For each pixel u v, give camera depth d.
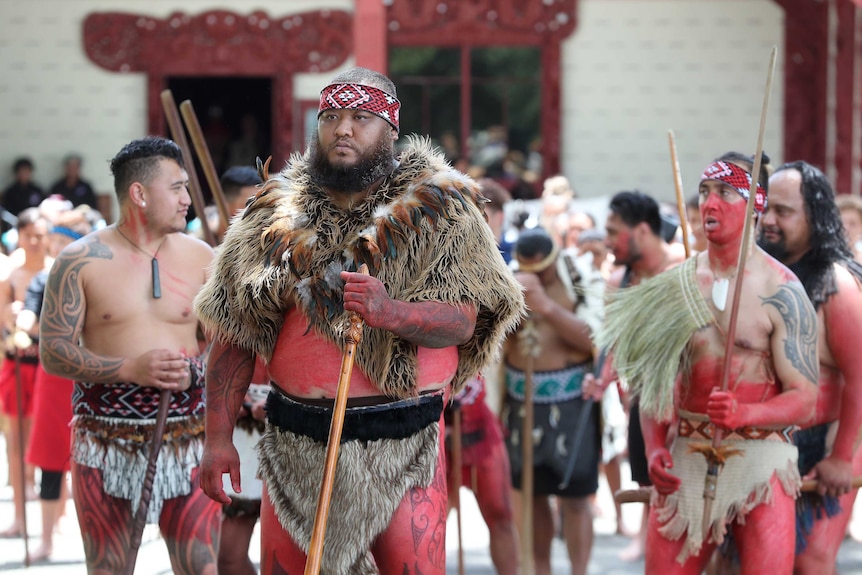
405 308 7.01
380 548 7.42
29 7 33.84
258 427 10.09
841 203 16.02
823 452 9.57
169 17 34.03
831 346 9.32
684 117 34.34
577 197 34.44
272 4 34.06
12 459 15.30
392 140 7.52
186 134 34.59
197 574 9.09
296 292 7.35
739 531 8.69
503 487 11.72
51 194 33.53
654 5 34.16
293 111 34.12
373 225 7.32
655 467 8.85
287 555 7.50
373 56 33.47
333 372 7.32
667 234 13.01
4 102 33.88
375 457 7.32
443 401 7.69
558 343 12.30
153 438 8.88
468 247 7.35
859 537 15.55
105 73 34.06
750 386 8.63
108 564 8.98
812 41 34.00
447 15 34.06
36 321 14.42
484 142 34.28
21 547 14.65
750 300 8.65
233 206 12.18
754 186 8.35
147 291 9.13
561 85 34.19
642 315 9.08
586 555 12.34
